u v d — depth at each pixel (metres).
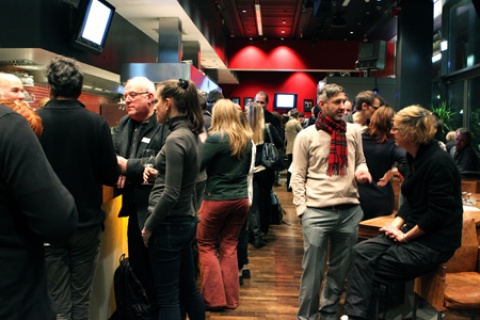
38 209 1.14
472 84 9.08
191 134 2.33
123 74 6.73
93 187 2.16
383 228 2.66
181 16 7.24
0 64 5.04
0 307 1.13
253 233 5.22
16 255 1.16
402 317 3.19
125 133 2.69
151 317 2.61
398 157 3.13
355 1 10.58
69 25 4.98
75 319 2.20
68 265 2.16
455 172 2.49
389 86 9.90
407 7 9.08
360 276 2.63
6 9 4.44
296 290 3.87
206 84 8.53
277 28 13.32
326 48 14.80
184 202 2.36
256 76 16.78
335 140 2.81
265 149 4.93
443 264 2.54
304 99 16.61
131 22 7.64
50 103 2.09
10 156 1.12
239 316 3.32
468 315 3.33
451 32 9.93
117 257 3.06
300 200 2.88
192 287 2.56
